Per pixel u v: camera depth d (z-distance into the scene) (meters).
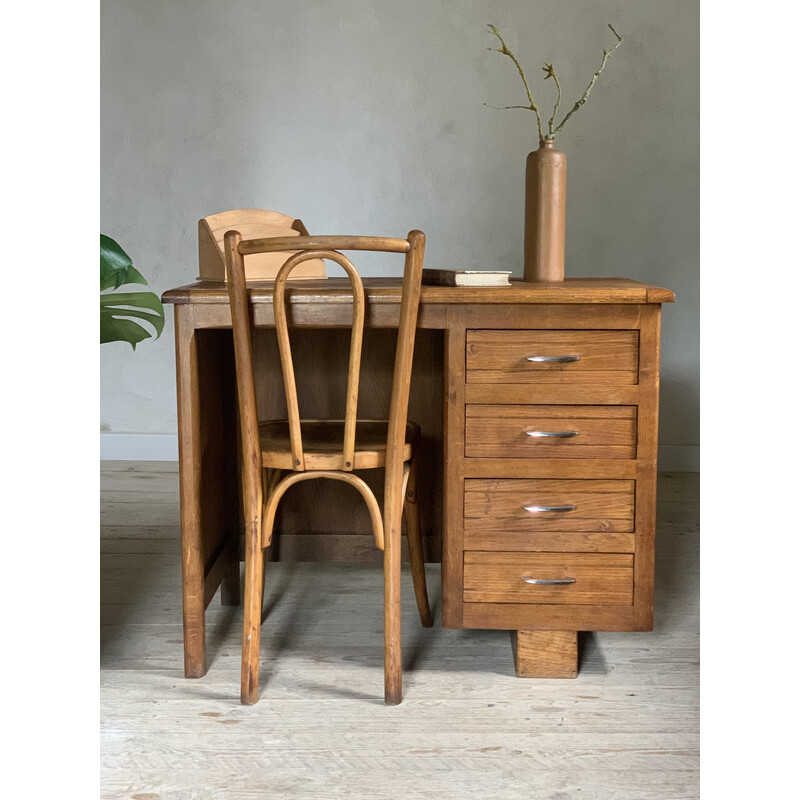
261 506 1.79
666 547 2.79
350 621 2.22
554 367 1.81
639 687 1.86
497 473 1.84
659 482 3.64
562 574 1.86
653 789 1.48
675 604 2.33
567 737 1.65
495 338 1.81
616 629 1.87
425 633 2.15
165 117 3.79
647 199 3.75
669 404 3.85
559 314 1.79
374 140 3.77
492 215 3.79
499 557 1.87
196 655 1.90
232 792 1.48
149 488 3.50
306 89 3.75
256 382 2.30
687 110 3.70
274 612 2.28
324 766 1.56
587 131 3.72
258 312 1.78
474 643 2.09
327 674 1.92
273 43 3.73
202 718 1.73
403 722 1.71
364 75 3.74
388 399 2.29
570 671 1.90
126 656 2.01
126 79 3.77
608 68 3.69
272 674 1.92
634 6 3.65
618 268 3.80
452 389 1.82
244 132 3.78
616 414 1.82
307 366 2.29
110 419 3.98
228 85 3.76
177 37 3.74
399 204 3.80
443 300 1.78
